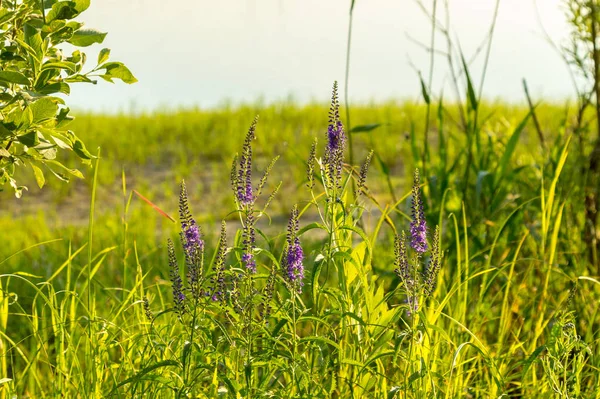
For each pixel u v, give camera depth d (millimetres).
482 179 5309
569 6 5578
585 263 5461
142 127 20578
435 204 5469
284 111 21844
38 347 3900
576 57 5672
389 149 15859
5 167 3252
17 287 7258
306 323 4625
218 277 3215
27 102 2896
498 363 4059
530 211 6016
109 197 15047
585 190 5742
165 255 8289
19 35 3158
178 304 3229
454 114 19219
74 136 3277
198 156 17984
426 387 3445
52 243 9656
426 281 3406
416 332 3344
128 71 3182
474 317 4453
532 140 13703
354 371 3604
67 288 4020
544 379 3949
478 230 5488
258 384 3594
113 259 8195
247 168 3260
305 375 3232
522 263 5707
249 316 3166
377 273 5289
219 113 22172
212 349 3285
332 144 3451
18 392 4109
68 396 3760
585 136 5945
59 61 3008
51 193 15266
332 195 3477
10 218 12922
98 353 3709
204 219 11875
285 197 13367
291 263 3221
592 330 4809
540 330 4332
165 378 3176
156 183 15969
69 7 3025
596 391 3672
